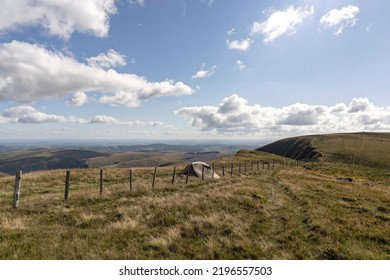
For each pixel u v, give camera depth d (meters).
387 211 17.27
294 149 170.75
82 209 14.53
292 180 32.44
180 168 43.50
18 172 14.80
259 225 12.19
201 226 11.18
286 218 13.65
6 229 10.35
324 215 14.51
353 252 9.27
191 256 8.47
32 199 17.08
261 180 31.81
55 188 22.75
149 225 11.67
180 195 19.05
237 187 22.77
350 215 15.05
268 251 9.16
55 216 13.10
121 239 9.62
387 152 105.50
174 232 10.23
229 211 14.42
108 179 28.89
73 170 34.03
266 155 107.31
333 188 27.36
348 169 62.22
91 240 9.45
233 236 10.31
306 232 11.77
